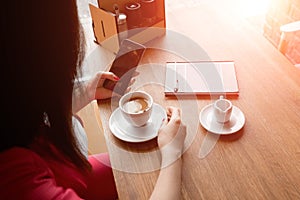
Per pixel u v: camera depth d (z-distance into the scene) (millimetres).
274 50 1215
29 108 523
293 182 748
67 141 639
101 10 1251
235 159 810
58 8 498
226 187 747
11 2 444
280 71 1102
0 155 530
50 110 575
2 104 499
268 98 991
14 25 457
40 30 485
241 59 1177
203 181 763
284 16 1940
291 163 790
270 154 815
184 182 764
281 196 721
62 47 536
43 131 611
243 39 1293
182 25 1424
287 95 997
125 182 780
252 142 852
